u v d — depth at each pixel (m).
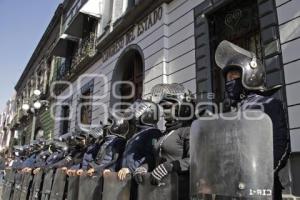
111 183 4.19
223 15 7.64
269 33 6.00
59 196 6.28
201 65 7.57
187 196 3.13
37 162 10.20
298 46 5.52
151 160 4.16
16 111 32.91
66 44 17.55
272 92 2.89
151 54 9.23
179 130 3.62
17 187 9.63
